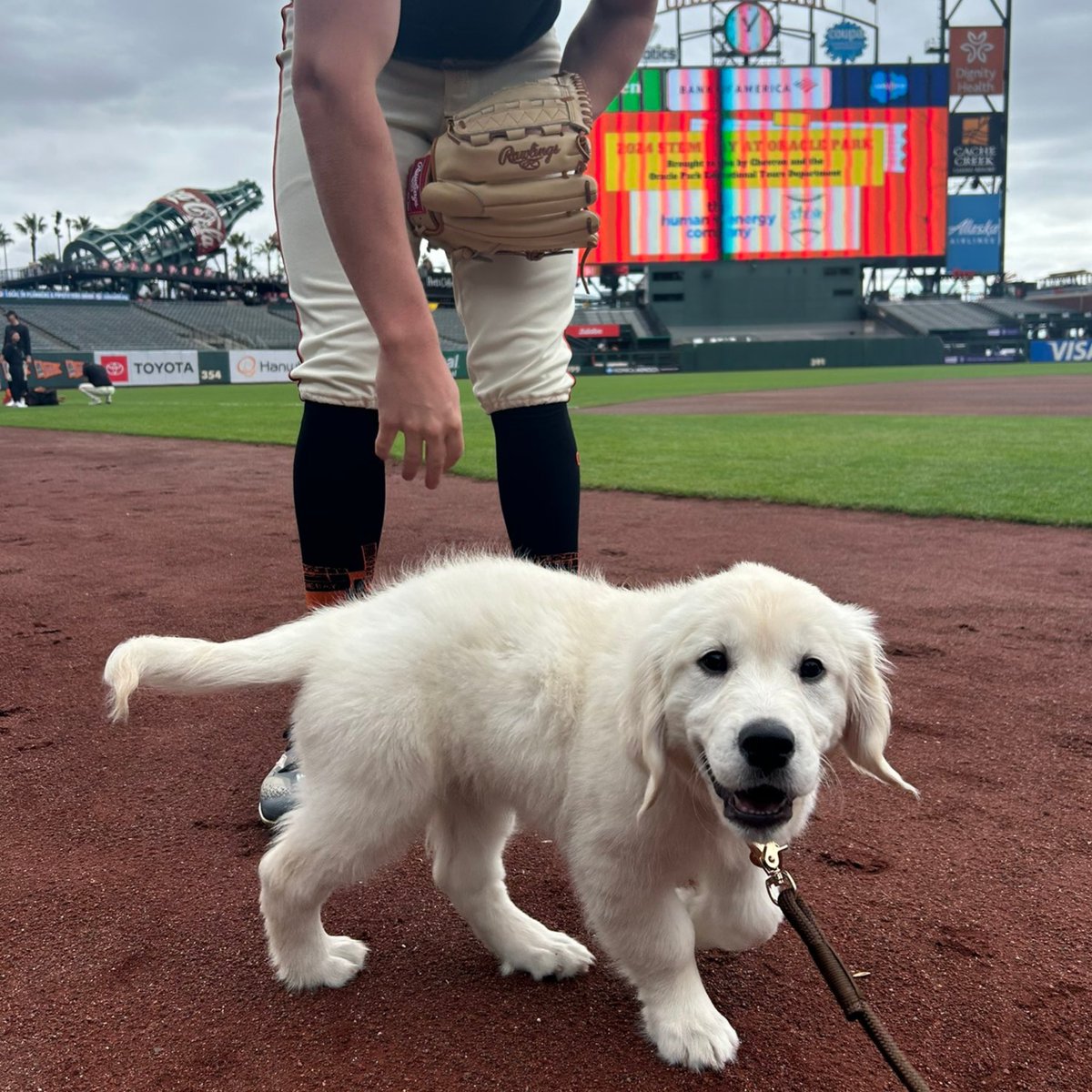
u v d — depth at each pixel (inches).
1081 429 605.3
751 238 1996.8
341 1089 74.3
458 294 120.6
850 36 1964.8
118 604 207.2
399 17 95.9
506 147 103.4
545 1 111.8
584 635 84.0
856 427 651.5
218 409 927.0
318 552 115.0
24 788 123.5
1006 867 105.4
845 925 95.3
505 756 81.6
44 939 92.6
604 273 2096.5
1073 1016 82.7
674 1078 76.1
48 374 1434.5
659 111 1926.7
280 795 113.3
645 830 75.4
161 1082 75.0
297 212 109.7
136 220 3189.0
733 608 74.7
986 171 2022.6
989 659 171.5
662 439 582.2
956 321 2325.3
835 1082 75.9
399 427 93.7
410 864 108.7
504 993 86.6
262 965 89.7
